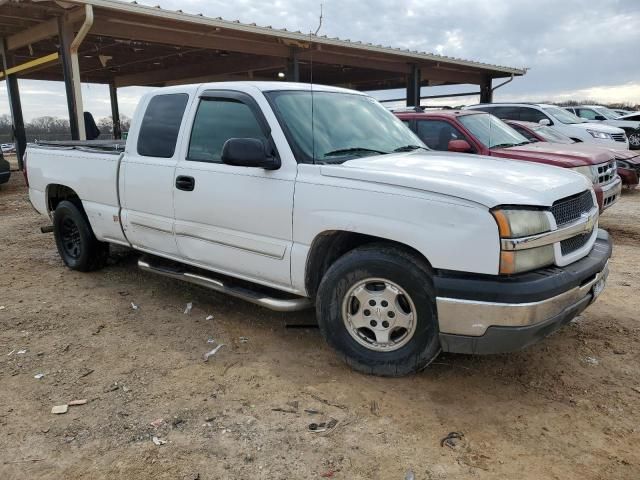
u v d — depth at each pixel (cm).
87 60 2003
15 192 1278
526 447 284
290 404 326
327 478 262
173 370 371
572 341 410
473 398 331
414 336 336
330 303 360
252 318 464
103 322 459
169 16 1227
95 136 952
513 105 1323
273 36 1467
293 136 381
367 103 480
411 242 318
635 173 1002
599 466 269
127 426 306
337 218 346
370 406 323
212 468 270
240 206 398
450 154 428
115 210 514
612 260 641
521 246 298
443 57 1970
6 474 268
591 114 2056
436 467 269
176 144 452
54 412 320
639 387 343
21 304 505
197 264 451
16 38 1483
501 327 300
